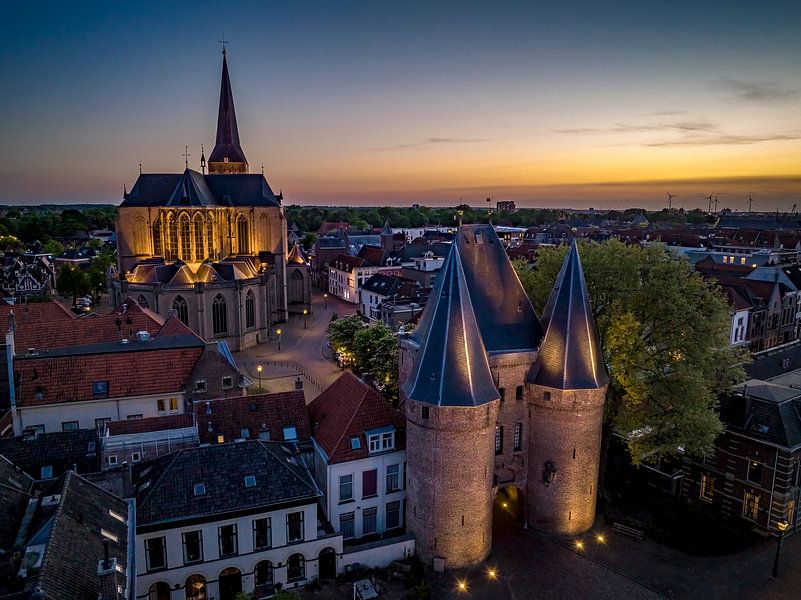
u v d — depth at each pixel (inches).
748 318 3730.3
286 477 1518.2
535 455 1760.6
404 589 1526.8
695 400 1781.5
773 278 4160.9
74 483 1206.3
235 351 3993.6
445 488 1571.1
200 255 4690.0
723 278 4247.0
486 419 1566.2
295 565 1536.7
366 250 6673.2
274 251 4923.7
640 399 1817.2
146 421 1766.7
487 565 1628.9
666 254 2034.9
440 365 1544.0
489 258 1803.6
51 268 6658.5
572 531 1763.0
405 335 1923.0
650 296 1918.1
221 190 4972.9
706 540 1747.0
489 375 1594.5
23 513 1178.0
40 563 916.6
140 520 1359.5
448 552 1599.4
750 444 1833.2
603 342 2011.6
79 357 2144.4
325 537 1544.0
